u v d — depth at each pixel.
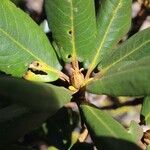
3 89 0.17
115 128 0.21
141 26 0.37
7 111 0.20
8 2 0.24
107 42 0.27
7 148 0.24
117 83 0.20
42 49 0.25
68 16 0.24
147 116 0.28
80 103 0.24
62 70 0.26
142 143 0.25
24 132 0.20
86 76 0.25
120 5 0.27
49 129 0.34
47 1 0.24
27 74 0.24
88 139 0.35
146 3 0.36
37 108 0.17
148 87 0.19
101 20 0.27
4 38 0.24
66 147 0.34
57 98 0.19
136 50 0.25
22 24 0.24
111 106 0.40
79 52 0.25
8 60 0.24
